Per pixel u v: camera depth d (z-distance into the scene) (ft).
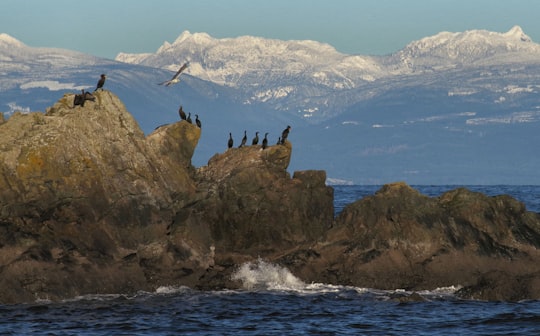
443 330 173.78
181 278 207.31
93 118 207.92
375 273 209.46
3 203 193.67
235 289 208.64
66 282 192.85
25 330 169.68
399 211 213.05
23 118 203.62
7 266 189.47
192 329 173.17
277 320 181.16
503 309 189.98
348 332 172.14
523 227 217.97
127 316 181.47
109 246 200.44
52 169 197.98
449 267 208.95
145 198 208.13
